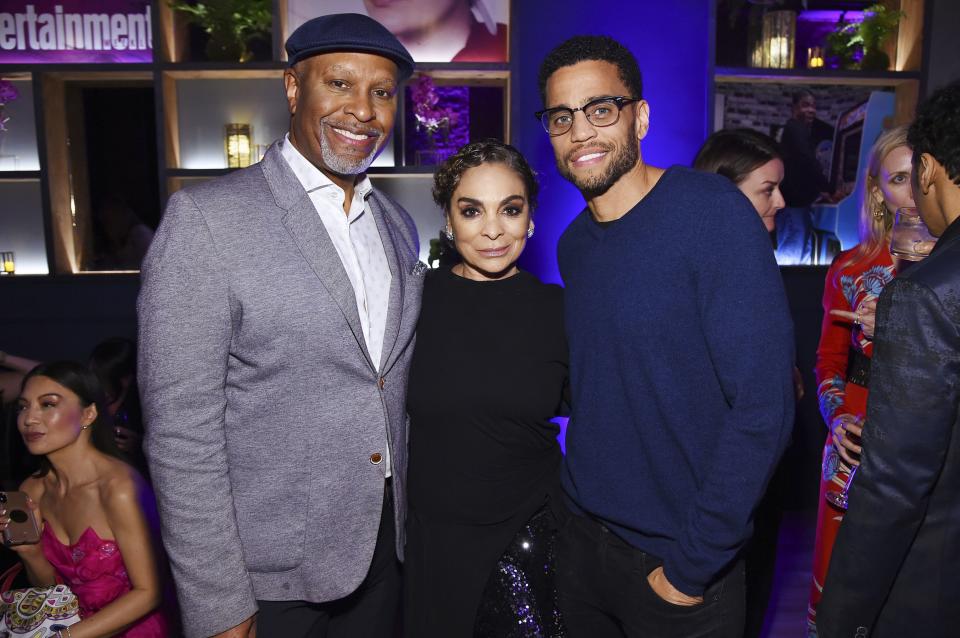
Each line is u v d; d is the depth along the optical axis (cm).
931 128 117
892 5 414
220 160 407
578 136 144
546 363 170
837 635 117
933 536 112
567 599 166
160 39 384
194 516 127
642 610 149
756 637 195
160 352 126
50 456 180
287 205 138
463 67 386
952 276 107
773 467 132
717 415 140
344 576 145
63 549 182
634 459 146
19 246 414
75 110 427
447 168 173
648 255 138
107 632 172
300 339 135
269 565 140
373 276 154
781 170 211
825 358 207
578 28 388
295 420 138
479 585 166
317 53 137
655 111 397
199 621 129
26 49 394
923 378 106
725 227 133
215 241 130
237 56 392
